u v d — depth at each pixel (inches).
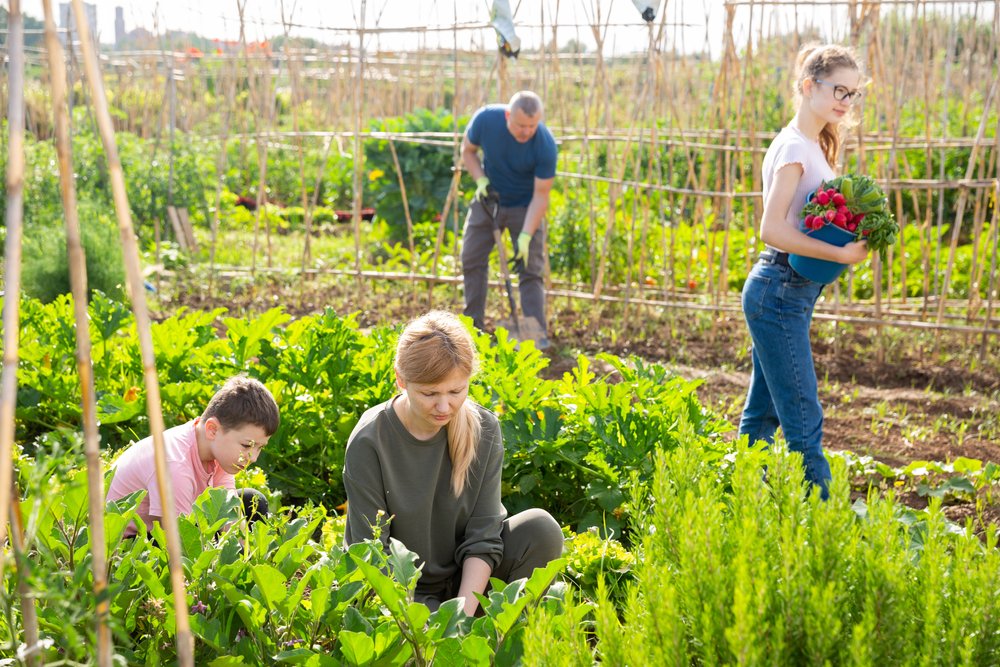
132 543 97.5
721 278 311.1
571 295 311.7
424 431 111.6
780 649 67.6
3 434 54.1
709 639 69.1
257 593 88.7
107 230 296.8
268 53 431.8
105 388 176.6
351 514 113.1
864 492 179.5
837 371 268.4
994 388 256.7
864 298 344.2
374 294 337.1
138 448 126.0
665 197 441.1
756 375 163.8
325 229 463.2
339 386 168.2
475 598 111.4
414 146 414.9
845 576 74.2
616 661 72.7
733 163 299.3
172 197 378.6
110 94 554.6
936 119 509.7
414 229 404.8
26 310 187.0
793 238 144.7
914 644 72.5
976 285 287.4
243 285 337.4
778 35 442.6
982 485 179.8
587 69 602.5
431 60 675.4
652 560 79.6
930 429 221.8
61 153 55.9
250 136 350.3
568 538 133.0
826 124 155.7
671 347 286.8
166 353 176.7
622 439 151.9
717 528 74.9
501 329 169.2
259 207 343.0
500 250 261.9
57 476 65.3
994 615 72.4
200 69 560.7
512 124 244.5
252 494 131.1
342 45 480.4
